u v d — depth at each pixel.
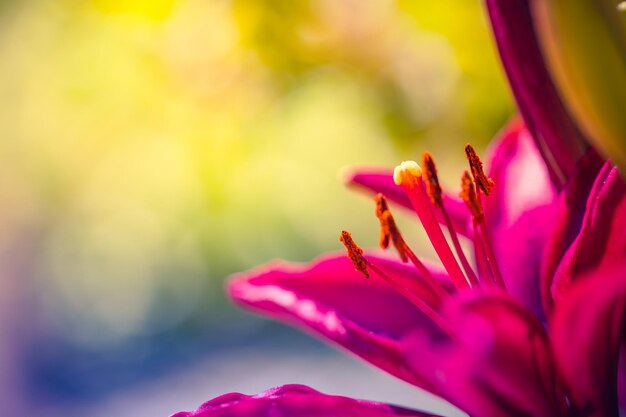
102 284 2.43
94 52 0.82
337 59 0.63
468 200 0.39
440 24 0.59
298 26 0.63
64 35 0.87
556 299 0.37
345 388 1.73
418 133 0.62
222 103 0.67
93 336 2.39
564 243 0.37
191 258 2.51
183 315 2.47
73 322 2.39
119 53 0.77
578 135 0.37
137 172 1.85
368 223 2.14
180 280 2.51
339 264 0.42
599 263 0.36
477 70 0.59
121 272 2.49
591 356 0.35
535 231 0.41
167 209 2.20
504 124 0.59
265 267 0.43
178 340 2.45
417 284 0.41
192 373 2.18
